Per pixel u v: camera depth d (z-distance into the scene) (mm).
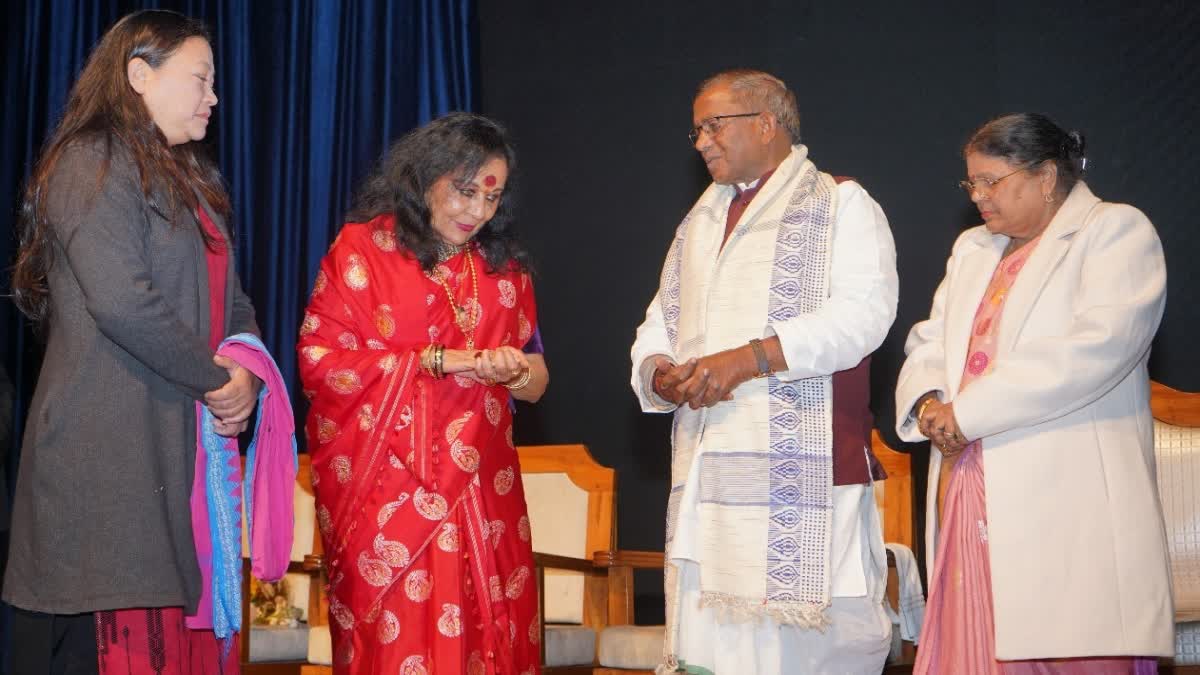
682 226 3076
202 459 2492
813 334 2623
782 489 2652
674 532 2770
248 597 4004
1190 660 3525
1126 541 2506
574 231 4914
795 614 2586
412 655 2668
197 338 2404
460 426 2771
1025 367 2525
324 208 4871
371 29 4926
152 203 2414
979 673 2604
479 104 4945
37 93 4844
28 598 2326
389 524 2717
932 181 4387
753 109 2844
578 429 4828
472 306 2867
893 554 3473
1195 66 4125
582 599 4219
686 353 2822
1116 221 2625
